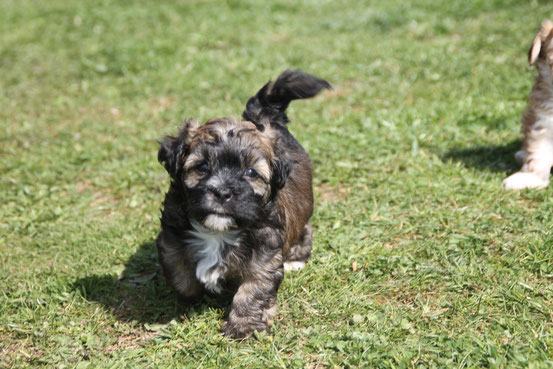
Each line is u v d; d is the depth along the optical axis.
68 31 3.93
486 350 1.55
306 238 1.75
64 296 1.71
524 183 1.88
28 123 2.52
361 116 2.28
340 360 1.56
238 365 1.56
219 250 1.61
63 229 1.88
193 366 1.57
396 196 1.89
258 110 1.74
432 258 1.73
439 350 1.56
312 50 3.21
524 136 1.91
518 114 2.13
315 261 1.75
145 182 2.02
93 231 1.87
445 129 2.12
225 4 4.25
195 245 1.62
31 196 2.00
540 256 1.70
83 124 2.48
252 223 1.60
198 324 1.63
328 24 3.71
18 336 1.64
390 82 2.65
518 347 1.55
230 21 3.88
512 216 1.80
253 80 2.82
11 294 1.71
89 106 2.71
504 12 3.52
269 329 1.63
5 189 2.03
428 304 1.65
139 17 4.09
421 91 2.49
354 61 2.99
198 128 1.63
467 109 2.21
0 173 2.09
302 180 1.73
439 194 1.88
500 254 1.72
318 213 1.86
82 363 1.58
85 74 3.13
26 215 1.93
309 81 1.74
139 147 2.20
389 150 2.05
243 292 1.62
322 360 1.57
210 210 1.57
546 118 1.87
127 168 2.07
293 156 1.72
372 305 1.65
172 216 1.62
